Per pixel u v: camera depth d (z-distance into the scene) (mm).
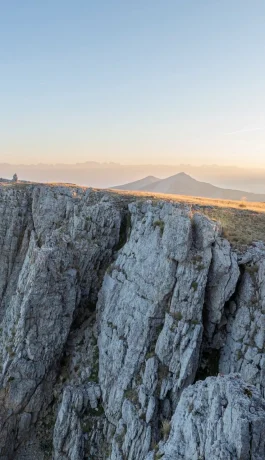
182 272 28844
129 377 28938
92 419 30438
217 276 28312
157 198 49219
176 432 16781
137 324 30391
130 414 26859
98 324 37344
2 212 56375
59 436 30406
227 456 12891
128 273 34719
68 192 53406
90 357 35188
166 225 31734
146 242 34406
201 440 14984
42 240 51688
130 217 43844
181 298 28297
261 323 25875
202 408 16219
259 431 12984
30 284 36625
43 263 36312
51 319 36250
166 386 26469
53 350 36031
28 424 34219
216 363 27875
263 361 24375
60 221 51750
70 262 38969
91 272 41531
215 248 29250
